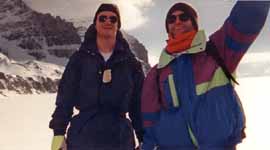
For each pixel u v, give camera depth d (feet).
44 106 132.05
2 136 46.80
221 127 9.24
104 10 11.93
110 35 11.97
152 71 10.23
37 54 487.20
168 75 9.74
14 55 475.31
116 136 12.09
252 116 63.31
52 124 12.17
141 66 12.59
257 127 48.11
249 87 187.11
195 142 9.41
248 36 9.07
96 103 12.10
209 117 9.27
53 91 305.12
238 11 9.00
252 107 81.46
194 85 9.41
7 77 283.18
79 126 12.12
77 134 12.10
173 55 9.78
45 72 344.08
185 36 9.67
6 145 39.19
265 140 35.01
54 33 499.92
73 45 497.87
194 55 9.62
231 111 9.36
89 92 12.03
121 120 12.25
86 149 11.95
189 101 9.38
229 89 9.45
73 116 12.41
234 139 9.51
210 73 9.39
